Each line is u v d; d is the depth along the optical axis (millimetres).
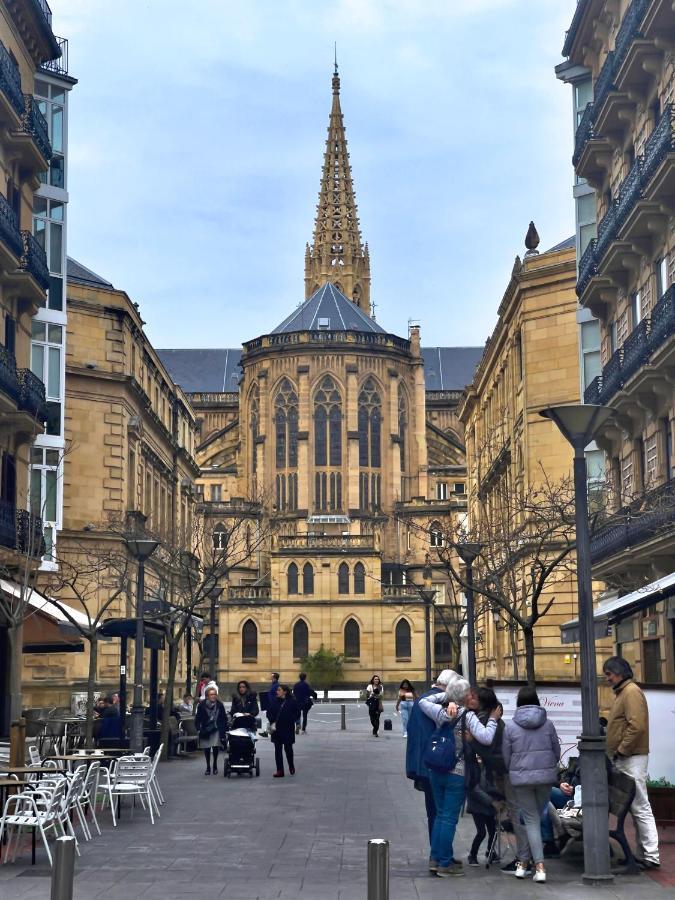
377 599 100750
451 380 155125
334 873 16172
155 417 72250
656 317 30703
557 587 53562
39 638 39844
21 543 37062
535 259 56781
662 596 23312
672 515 29344
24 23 41000
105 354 62219
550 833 17406
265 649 100062
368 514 117000
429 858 17672
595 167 39719
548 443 55562
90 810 21016
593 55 41562
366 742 46344
